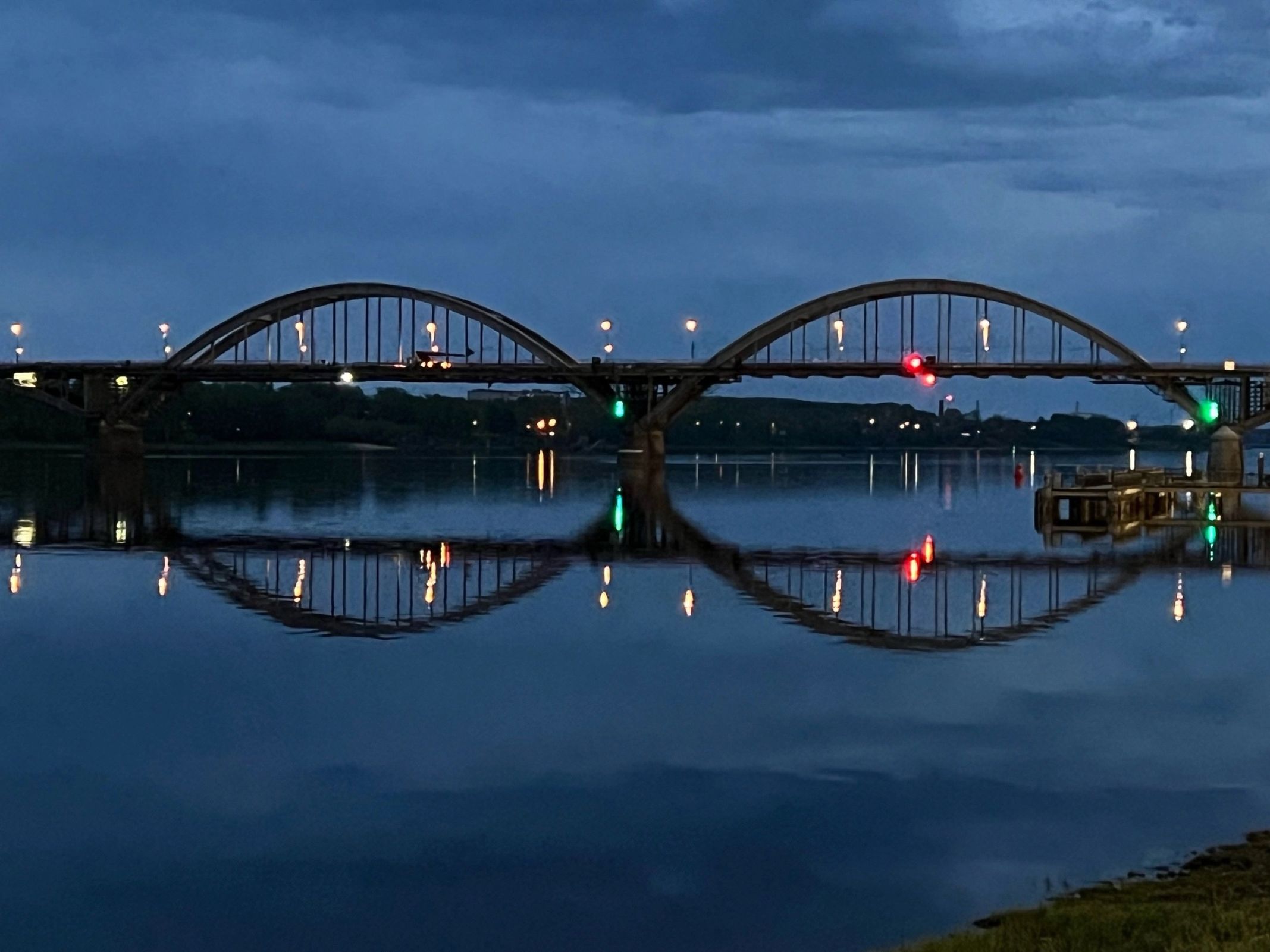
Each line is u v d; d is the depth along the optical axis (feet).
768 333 392.27
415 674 100.78
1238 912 49.16
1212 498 263.08
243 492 319.68
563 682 97.81
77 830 65.98
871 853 61.98
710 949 52.65
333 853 62.85
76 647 112.06
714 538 213.46
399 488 346.74
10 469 410.93
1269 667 102.58
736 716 87.20
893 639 116.16
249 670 102.32
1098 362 378.53
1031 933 48.60
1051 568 167.84
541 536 214.28
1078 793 70.23
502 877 59.88
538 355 410.11
